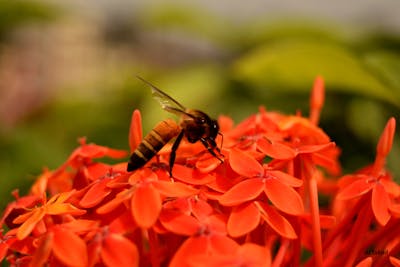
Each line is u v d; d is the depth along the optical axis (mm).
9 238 169
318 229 172
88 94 435
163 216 160
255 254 149
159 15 398
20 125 411
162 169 173
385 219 169
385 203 172
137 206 158
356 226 176
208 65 391
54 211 165
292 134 193
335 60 235
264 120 196
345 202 203
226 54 410
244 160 172
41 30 661
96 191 170
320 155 185
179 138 176
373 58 233
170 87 307
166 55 650
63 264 158
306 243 186
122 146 363
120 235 157
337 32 333
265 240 170
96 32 715
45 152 342
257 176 168
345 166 278
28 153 338
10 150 338
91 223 163
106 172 179
